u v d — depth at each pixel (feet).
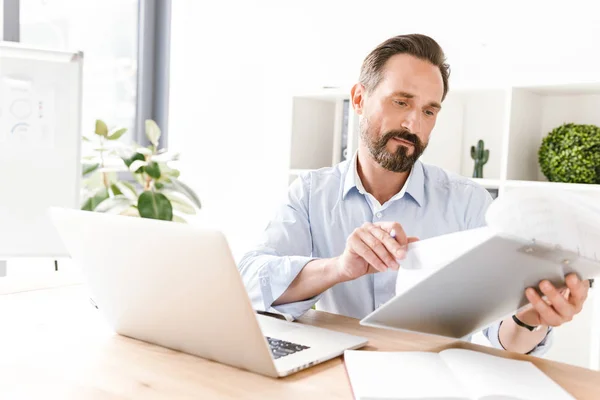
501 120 8.65
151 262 2.87
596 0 7.96
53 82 6.05
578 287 2.90
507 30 8.80
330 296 5.16
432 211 5.18
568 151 7.27
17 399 2.47
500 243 2.47
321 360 3.01
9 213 5.98
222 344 2.89
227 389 2.64
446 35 9.43
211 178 12.83
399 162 4.66
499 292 2.98
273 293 4.06
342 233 5.24
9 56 5.89
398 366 2.82
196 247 2.64
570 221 2.59
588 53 8.07
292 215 5.25
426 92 4.50
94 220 3.01
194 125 13.08
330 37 10.88
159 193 10.10
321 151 10.46
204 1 12.78
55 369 2.86
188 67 13.12
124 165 11.09
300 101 9.96
